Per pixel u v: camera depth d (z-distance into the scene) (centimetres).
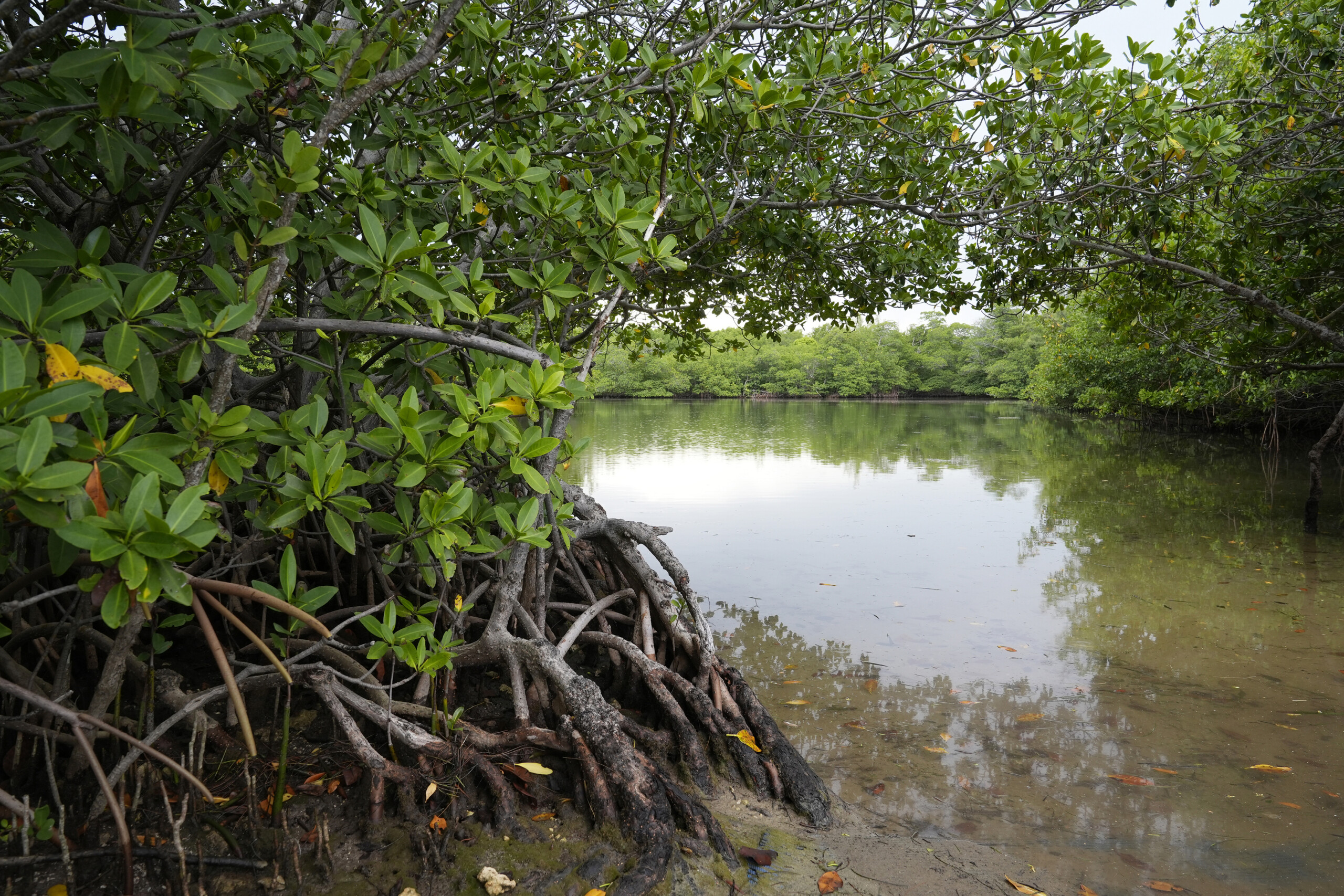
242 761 279
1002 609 576
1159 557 736
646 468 1369
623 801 268
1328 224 720
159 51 169
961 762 349
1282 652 490
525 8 374
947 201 555
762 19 361
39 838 223
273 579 379
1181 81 521
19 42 159
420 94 334
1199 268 791
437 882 237
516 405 241
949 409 4469
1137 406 2225
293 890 230
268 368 490
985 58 447
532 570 366
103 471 176
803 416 3478
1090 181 538
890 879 260
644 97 446
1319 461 842
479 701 355
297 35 243
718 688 363
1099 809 309
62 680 248
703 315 769
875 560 719
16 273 159
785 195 521
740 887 250
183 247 346
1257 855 278
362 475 224
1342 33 631
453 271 263
